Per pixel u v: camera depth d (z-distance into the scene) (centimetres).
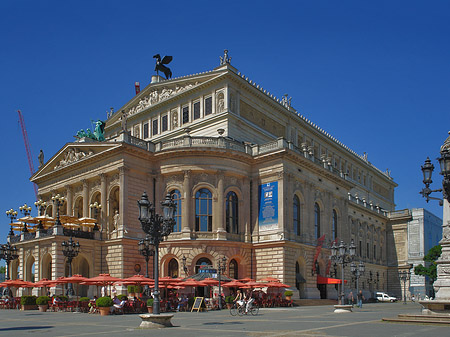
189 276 5950
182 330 2717
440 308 2806
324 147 9862
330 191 7600
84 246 6153
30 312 5003
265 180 6606
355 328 2648
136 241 6212
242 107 7369
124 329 2848
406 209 11650
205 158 6388
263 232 6494
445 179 2295
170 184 6475
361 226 10412
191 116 7512
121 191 6231
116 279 5025
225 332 2553
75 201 7138
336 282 6906
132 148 6338
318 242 6856
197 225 6341
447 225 2856
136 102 8550
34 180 7888
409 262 12069
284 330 2633
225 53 7281
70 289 5534
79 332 2673
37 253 6272
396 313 4488
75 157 7038
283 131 8344
